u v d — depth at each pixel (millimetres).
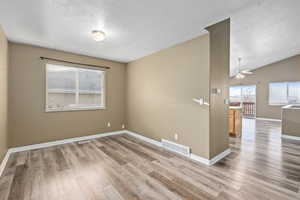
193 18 2066
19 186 1827
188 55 2744
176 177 2043
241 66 6996
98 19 2080
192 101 2672
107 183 1903
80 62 3723
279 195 1663
